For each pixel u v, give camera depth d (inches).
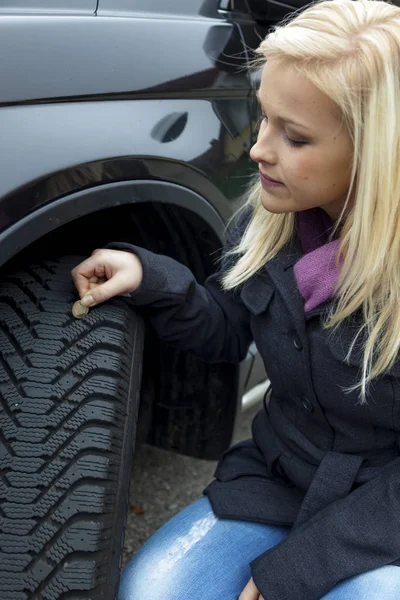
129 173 48.4
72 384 43.6
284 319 50.0
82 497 41.3
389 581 46.4
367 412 47.8
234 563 51.5
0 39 42.3
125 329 48.1
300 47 40.1
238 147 60.4
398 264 43.5
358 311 46.5
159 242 60.4
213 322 55.9
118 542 43.9
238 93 60.1
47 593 39.4
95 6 50.4
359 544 46.4
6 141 41.5
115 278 48.6
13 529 39.7
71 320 46.2
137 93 49.9
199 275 62.8
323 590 46.6
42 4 47.2
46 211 43.2
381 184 41.3
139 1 53.7
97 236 58.0
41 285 47.3
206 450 71.9
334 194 44.4
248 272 51.9
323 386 48.4
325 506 49.1
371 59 39.8
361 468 50.0
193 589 49.7
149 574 50.3
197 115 55.5
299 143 42.9
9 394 42.7
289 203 45.7
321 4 43.5
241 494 54.9
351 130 41.4
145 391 69.3
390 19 41.5
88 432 42.9
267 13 63.4
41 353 43.9
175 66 53.1
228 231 61.4
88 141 45.4
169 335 55.0
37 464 41.1
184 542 52.5
